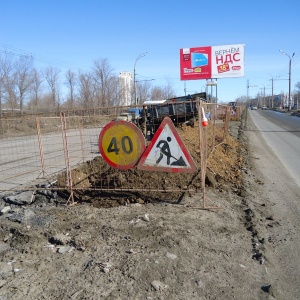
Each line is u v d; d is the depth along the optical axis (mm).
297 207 6289
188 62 33375
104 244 4184
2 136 13305
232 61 32562
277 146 15992
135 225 4723
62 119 6598
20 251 4031
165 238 4266
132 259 3764
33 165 10562
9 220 5039
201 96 21766
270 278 3617
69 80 50406
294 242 4602
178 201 5770
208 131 13195
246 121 37406
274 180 8672
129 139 5445
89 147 14961
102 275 3457
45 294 3148
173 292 3209
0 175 9023
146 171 6535
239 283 3453
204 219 5051
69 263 3734
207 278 3482
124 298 3086
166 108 13227
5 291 3191
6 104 38438
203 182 5508
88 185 6594
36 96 45594
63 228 4734
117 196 5988
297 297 3295
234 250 4164
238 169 9422
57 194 6246
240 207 5914
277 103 134375
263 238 4613
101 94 50969
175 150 5332
